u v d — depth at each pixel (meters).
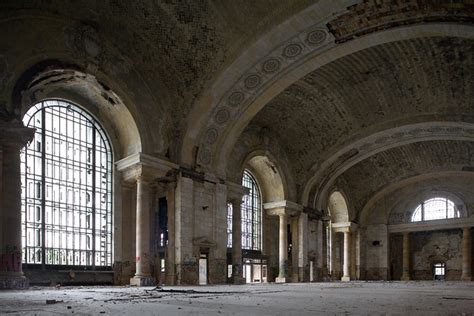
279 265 31.64
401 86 27.55
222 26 21.03
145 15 19.72
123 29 19.92
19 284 15.74
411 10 19.36
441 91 27.50
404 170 41.41
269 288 17.75
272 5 20.45
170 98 22.91
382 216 45.41
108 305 7.86
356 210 44.62
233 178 27.89
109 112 21.78
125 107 20.75
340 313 6.31
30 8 17.05
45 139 19.38
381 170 41.50
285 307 7.47
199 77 22.67
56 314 6.05
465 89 26.80
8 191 15.94
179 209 22.31
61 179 19.80
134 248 22.03
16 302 8.70
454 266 42.78
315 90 27.73
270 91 24.03
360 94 28.55
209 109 23.44
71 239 19.81
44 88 18.98
